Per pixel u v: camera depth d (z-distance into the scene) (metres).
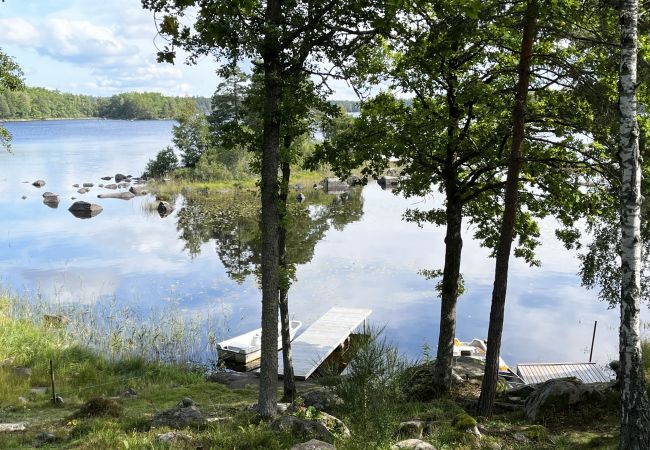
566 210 15.36
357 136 15.47
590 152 13.60
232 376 19.73
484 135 15.67
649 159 12.71
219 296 30.09
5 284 31.14
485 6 11.54
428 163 16.33
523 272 34.53
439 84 14.81
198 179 72.25
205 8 10.80
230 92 73.06
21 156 106.00
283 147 13.84
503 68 13.91
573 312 27.56
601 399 12.53
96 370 18.33
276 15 11.73
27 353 18.89
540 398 12.61
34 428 11.72
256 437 9.64
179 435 9.95
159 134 182.50
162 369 19.09
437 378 16.16
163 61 11.17
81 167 90.56
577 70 11.81
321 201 62.38
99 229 47.66
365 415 8.30
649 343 17.72
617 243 15.22
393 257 37.66
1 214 53.34
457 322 26.27
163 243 42.72
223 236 45.31
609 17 11.65
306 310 27.69
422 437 10.23
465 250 40.25
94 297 29.09
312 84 12.36
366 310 26.98
